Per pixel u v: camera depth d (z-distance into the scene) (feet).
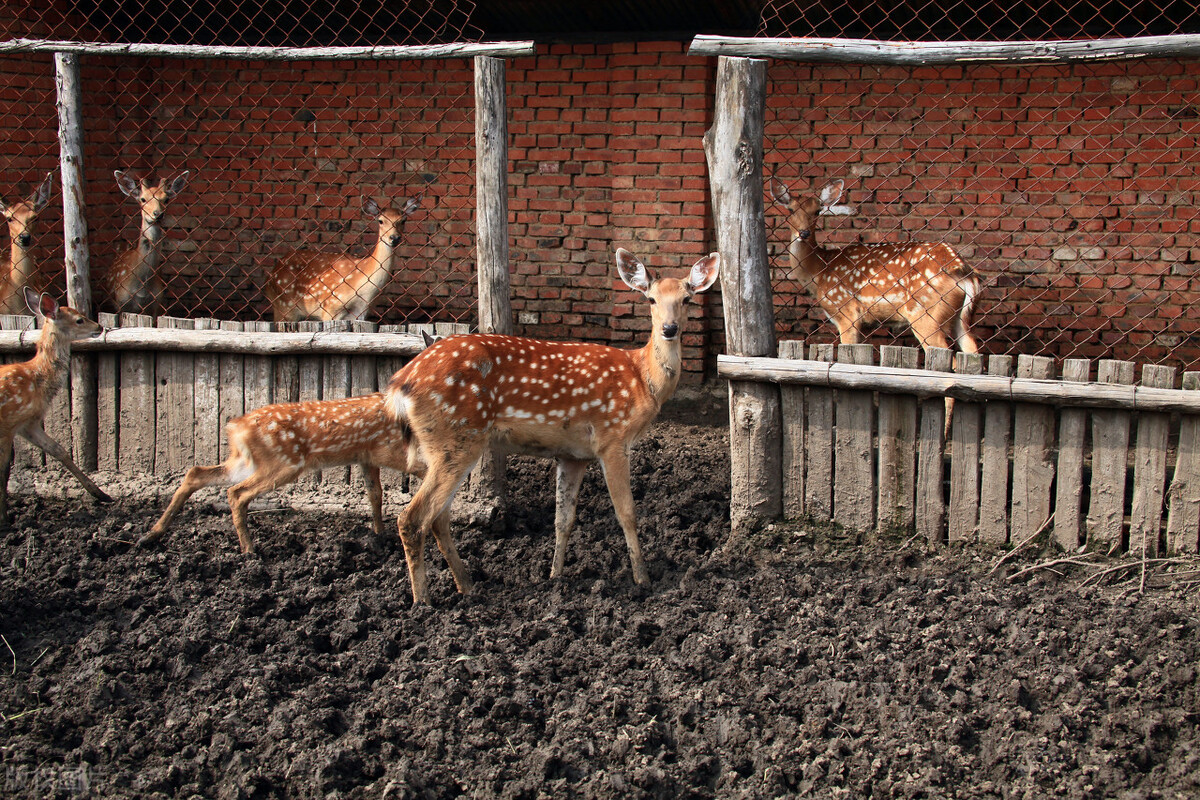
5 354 20.18
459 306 31.07
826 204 25.76
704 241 28.32
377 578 16.67
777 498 17.67
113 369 19.88
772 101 28.48
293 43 30.60
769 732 12.51
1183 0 24.75
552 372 15.85
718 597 15.83
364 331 19.29
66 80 19.34
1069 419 16.12
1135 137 26.13
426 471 16.37
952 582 16.11
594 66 28.94
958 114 27.30
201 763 11.75
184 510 19.20
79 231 19.86
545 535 18.57
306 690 13.14
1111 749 11.89
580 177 29.50
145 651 13.89
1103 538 16.20
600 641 14.70
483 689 13.10
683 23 28.07
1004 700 12.80
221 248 32.09
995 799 11.21
